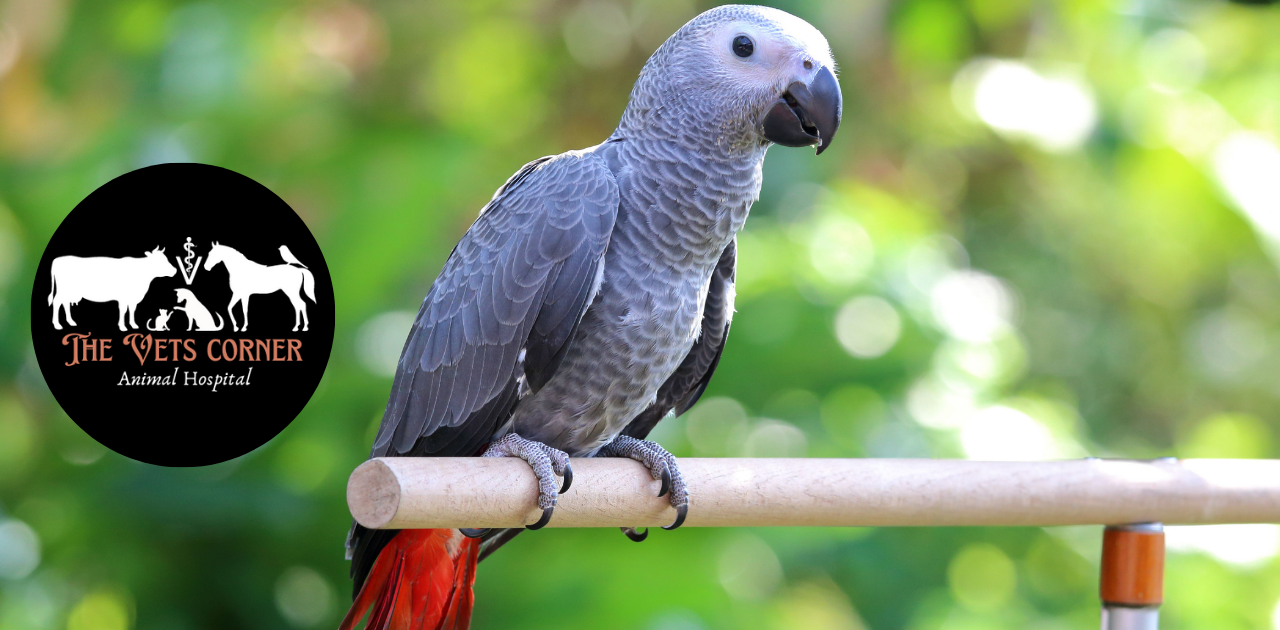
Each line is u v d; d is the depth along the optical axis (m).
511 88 4.62
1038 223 6.16
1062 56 4.79
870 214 4.39
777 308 3.97
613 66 4.51
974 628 3.92
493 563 3.37
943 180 5.29
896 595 4.02
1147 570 2.14
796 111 2.19
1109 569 2.18
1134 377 7.23
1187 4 4.83
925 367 4.05
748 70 2.17
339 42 4.00
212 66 3.73
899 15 4.46
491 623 3.29
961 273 5.05
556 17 4.48
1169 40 4.71
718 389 4.00
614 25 4.54
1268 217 4.29
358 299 3.51
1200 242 4.67
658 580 3.29
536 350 2.07
